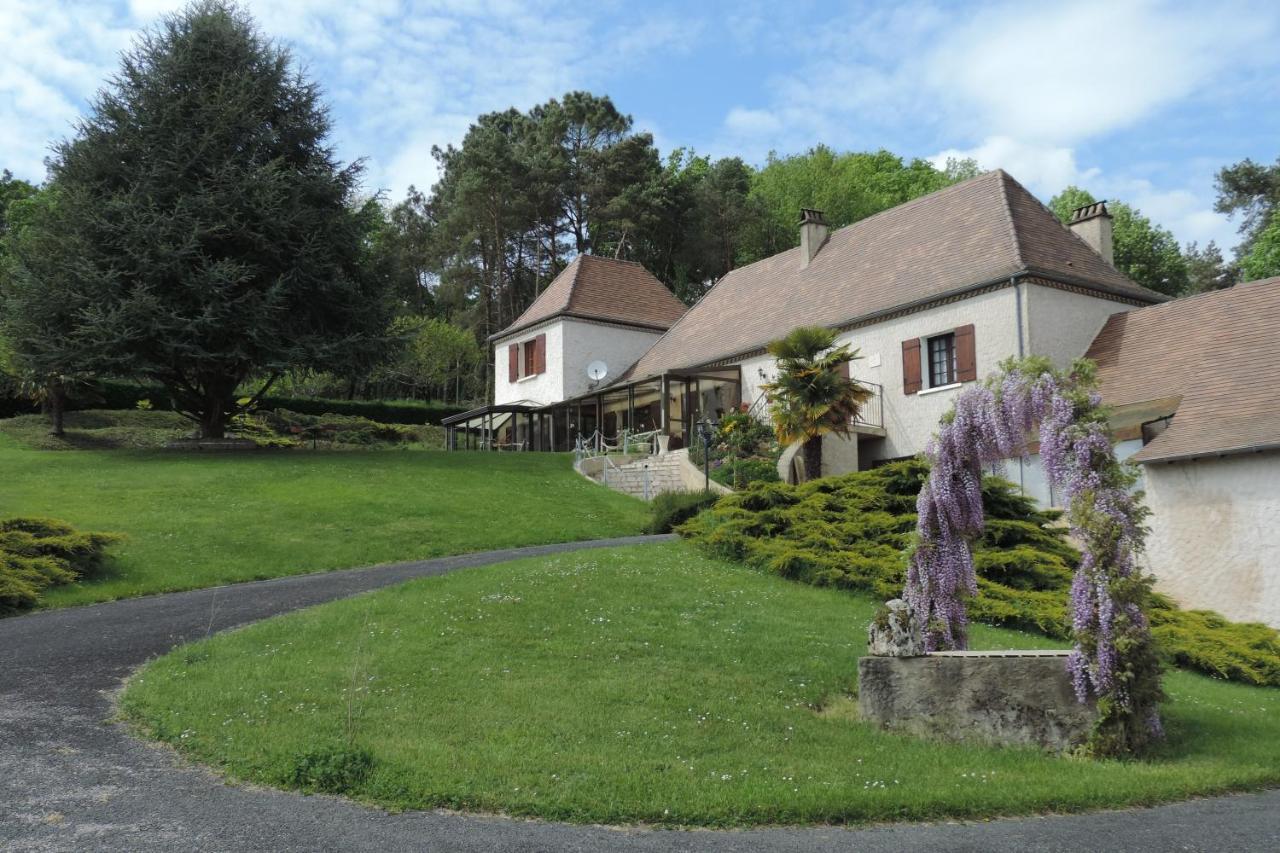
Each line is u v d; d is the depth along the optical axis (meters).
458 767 7.02
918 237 29.89
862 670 9.32
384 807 6.39
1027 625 13.91
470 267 61.31
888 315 27.62
